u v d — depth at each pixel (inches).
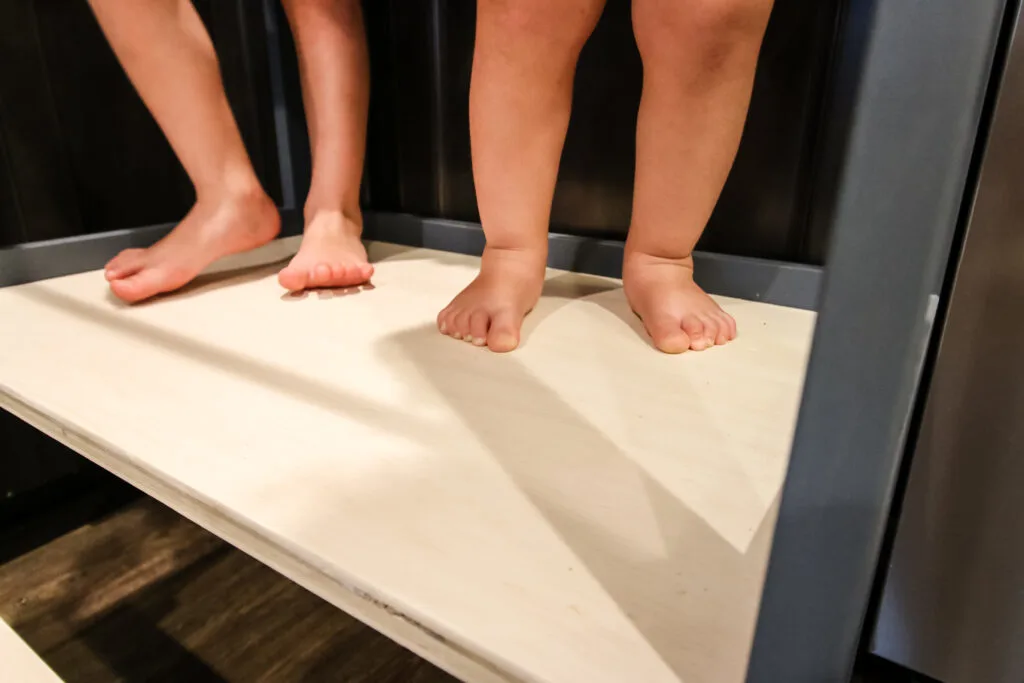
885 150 8.0
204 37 33.9
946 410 12.0
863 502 9.3
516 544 14.7
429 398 21.9
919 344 8.5
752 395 22.2
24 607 30.0
